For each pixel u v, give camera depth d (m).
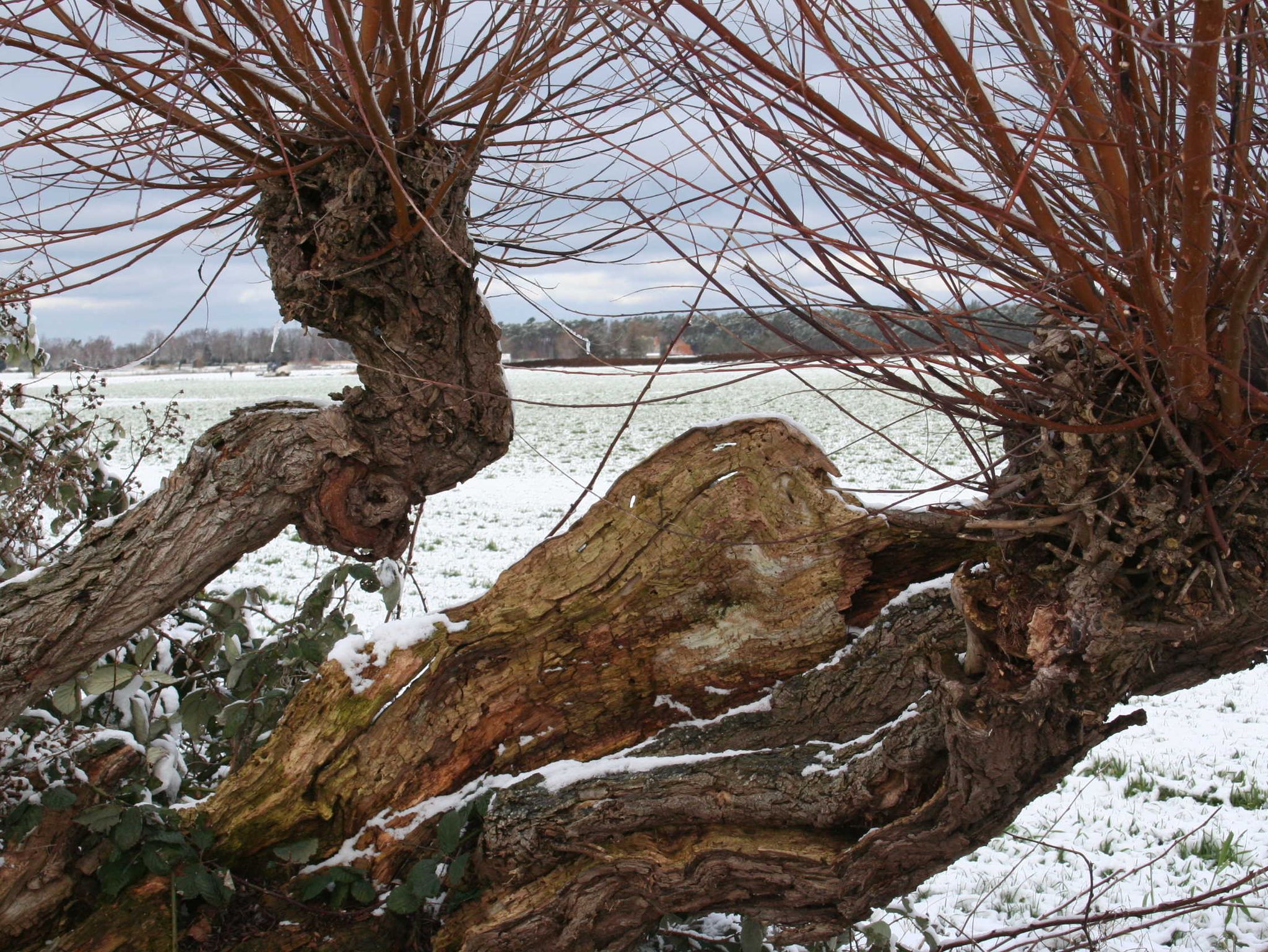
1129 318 1.80
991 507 2.16
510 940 2.80
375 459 2.90
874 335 1.79
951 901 4.71
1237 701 7.61
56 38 2.05
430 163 2.57
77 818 3.00
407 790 3.18
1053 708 2.14
